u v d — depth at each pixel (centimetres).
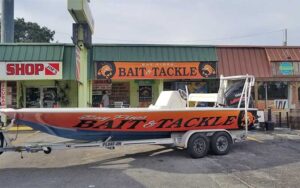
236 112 1209
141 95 2325
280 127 1872
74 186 813
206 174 920
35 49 2009
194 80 2306
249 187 806
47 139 1358
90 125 1027
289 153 1201
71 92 2261
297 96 2364
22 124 989
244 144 1372
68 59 2033
